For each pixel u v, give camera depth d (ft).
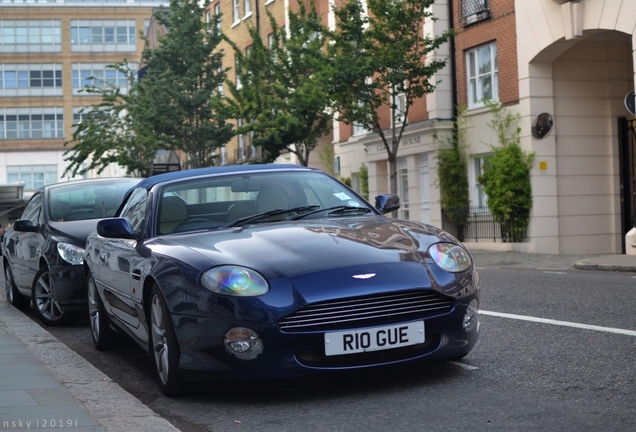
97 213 37.17
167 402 19.77
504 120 81.46
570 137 79.97
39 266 36.01
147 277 20.80
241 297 18.49
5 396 18.88
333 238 20.33
